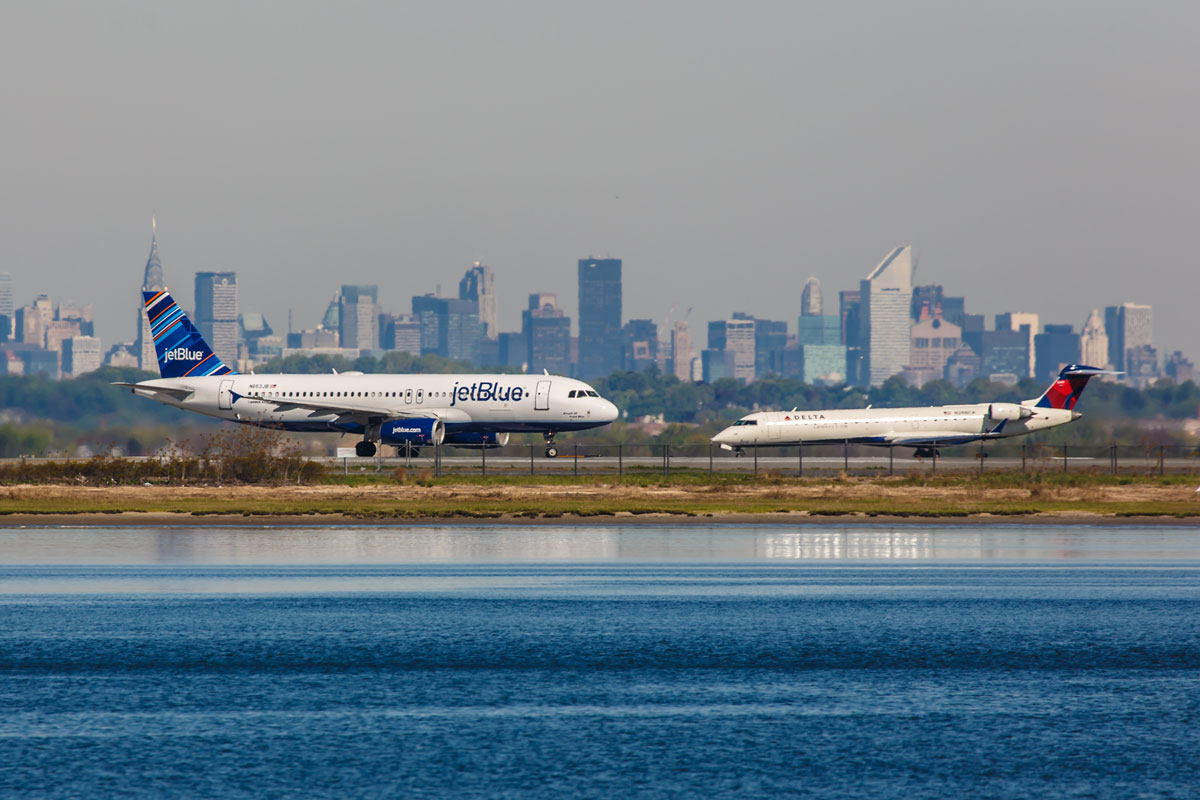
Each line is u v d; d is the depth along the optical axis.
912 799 97.31
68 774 102.25
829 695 127.75
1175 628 163.00
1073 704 124.25
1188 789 99.56
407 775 102.31
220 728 115.44
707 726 116.31
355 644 151.75
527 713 120.69
